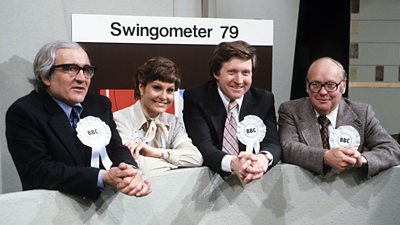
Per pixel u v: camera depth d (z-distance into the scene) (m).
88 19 2.73
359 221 2.21
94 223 1.69
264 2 4.12
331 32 3.30
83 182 1.60
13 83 2.54
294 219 2.13
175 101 2.82
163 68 2.04
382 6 4.48
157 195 1.83
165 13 3.46
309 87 2.18
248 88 2.12
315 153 2.06
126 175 1.58
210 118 2.09
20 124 1.67
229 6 4.05
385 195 2.22
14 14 2.55
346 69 3.32
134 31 2.81
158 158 1.99
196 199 1.94
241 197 2.04
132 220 1.78
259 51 3.01
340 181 2.15
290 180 2.10
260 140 2.09
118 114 2.12
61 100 1.78
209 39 2.93
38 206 1.55
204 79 2.94
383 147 2.18
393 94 4.55
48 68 1.74
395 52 4.53
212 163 1.96
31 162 1.63
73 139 1.73
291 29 4.19
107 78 2.78
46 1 2.66
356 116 2.23
